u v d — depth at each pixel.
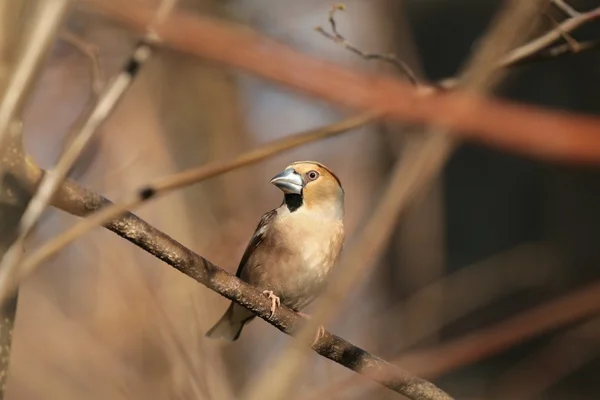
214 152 16.61
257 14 14.62
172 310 10.03
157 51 3.69
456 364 2.79
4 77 3.00
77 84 10.80
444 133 1.93
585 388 12.20
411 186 2.56
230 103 16.95
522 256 13.73
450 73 15.20
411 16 15.42
